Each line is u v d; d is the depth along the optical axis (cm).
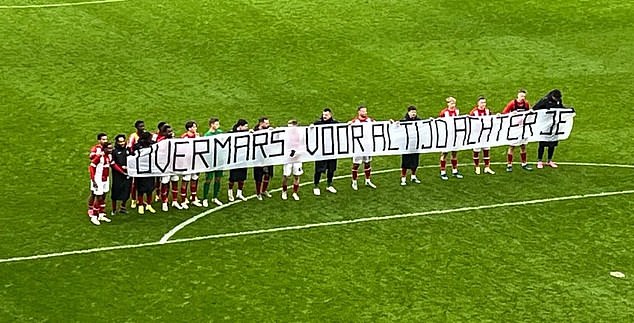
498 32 4106
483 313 2288
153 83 3600
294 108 3453
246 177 2930
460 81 3688
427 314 2280
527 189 2920
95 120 3316
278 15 4194
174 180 2767
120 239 2594
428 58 3866
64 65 3709
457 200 2845
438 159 3131
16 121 3288
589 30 4147
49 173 2969
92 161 2647
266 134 2794
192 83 3609
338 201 2834
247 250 2548
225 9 4238
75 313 2262
